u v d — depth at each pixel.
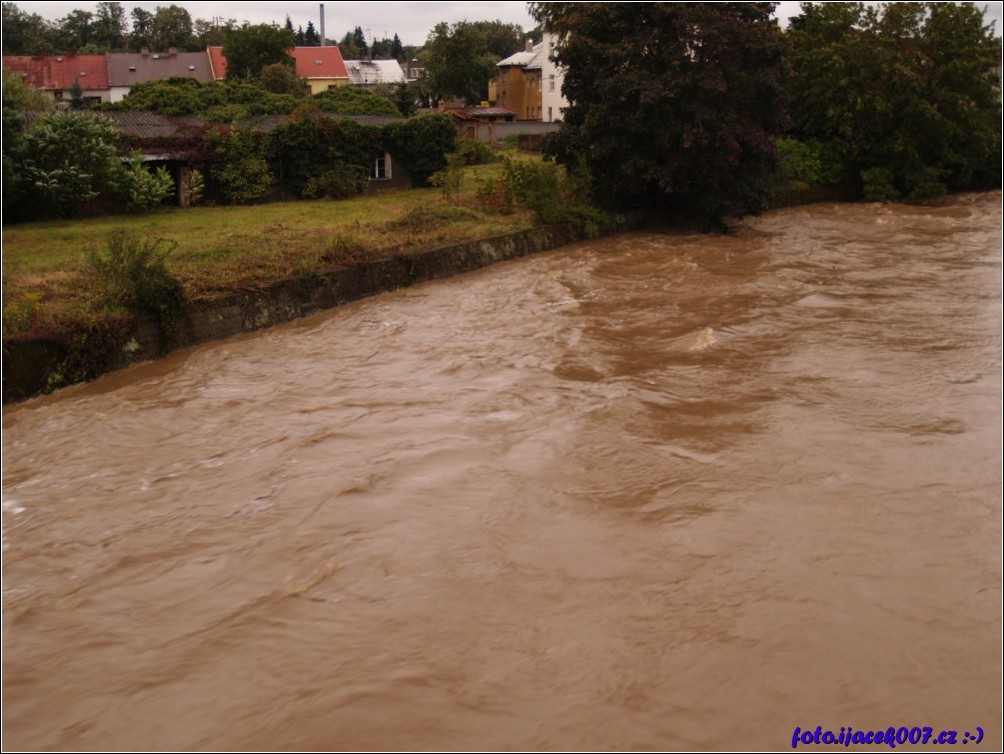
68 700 6.62
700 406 12.39
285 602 7.78
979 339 15.61
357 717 6.24
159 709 6.45
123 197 28.31
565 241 27.23
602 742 5.92
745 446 10.84
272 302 17.97
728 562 8.13
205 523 9.55
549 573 8.07
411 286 21.52
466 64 63.22
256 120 35.28
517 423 12.01
